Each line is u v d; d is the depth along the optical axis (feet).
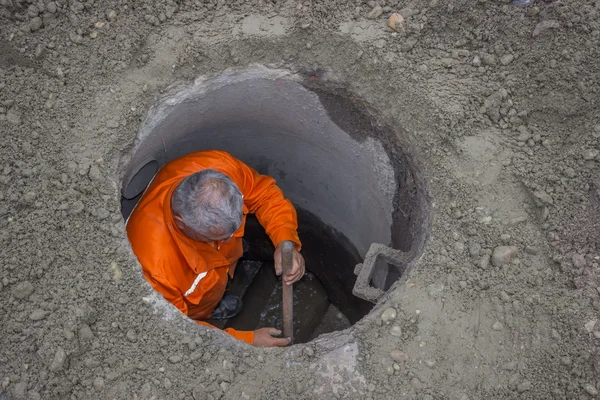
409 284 7.60
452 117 8.53
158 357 7.06
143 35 8.82
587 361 6.98
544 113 8.53
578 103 8.31
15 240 7.49
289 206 10.32
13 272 7.33
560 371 6.98
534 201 8.02
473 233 7.88
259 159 12.07
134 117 8.62
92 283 7.38
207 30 9.02
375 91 9.11
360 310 12.12
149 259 8.20
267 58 9.23
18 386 6.71
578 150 8.16
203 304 9.99
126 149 8.62
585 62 8.36
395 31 9.02
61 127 8.27
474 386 6.96
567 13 8.49
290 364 7.07
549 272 7.60
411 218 9.42
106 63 8.66
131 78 8.72
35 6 8.70
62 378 6.86
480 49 8.96
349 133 10.03
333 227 12.60
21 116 8.27
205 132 10.62
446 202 8.22
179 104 9.27
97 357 7.01
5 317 7.09
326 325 13.46
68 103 8.42
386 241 10.68
